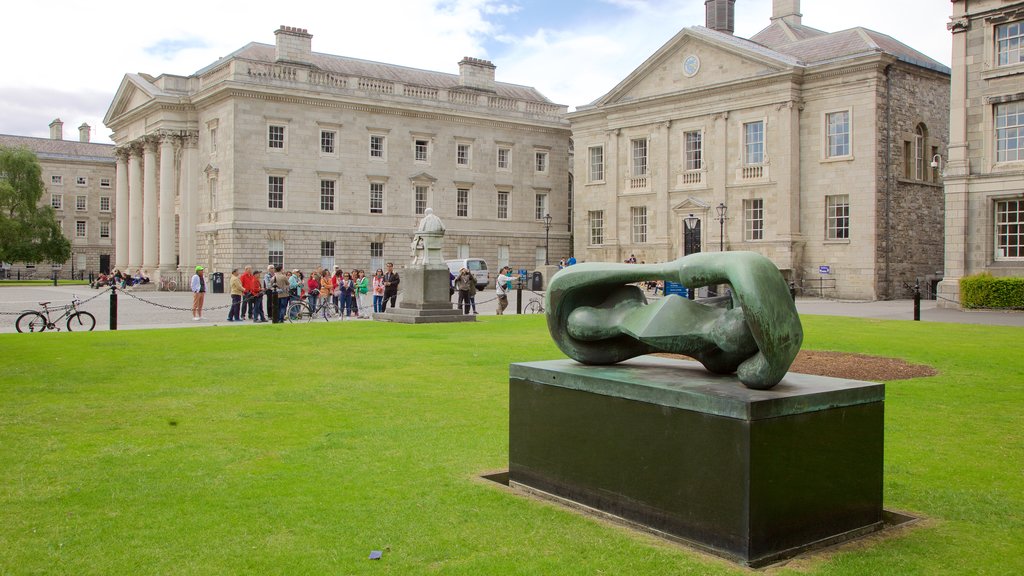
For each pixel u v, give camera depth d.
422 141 62.38
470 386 13.41
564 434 7.19
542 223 68.69
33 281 86.19
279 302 29.95
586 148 60.22
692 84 51.94
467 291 30.69
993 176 34.78
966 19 35.34
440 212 62.91
